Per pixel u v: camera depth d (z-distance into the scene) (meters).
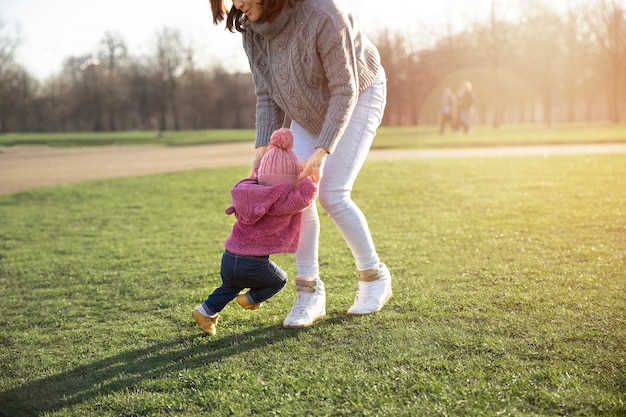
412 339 2.65
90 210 7.31
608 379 2.16
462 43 51.19
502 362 2.36
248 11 2.73
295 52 2.78
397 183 8.47
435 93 53.81
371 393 2.16
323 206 3.04
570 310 2.94
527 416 1.94
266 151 3.10
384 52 54.00
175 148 21.72
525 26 45.12
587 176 8.47
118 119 67.06
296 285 3.00
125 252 4.89
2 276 4.26
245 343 2.73
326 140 2.77
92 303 3.53
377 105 3.10
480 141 17.61
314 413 2.04
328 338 2.73
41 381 2.43
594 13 40.00
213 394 2.22
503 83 47.62
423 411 2.01
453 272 3.78
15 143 24.25
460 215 5.85
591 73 44.00
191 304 3.41
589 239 4.56
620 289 3.27
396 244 4.66
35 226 6.32
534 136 19.86
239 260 2.71
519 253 4.21
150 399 2.21
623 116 45.47
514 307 3.03
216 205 7.36
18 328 3.12
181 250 4.88
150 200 7.95
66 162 15.56
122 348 2.76
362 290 3.10
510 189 7.45
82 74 60.41
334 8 2.73
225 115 67.19
